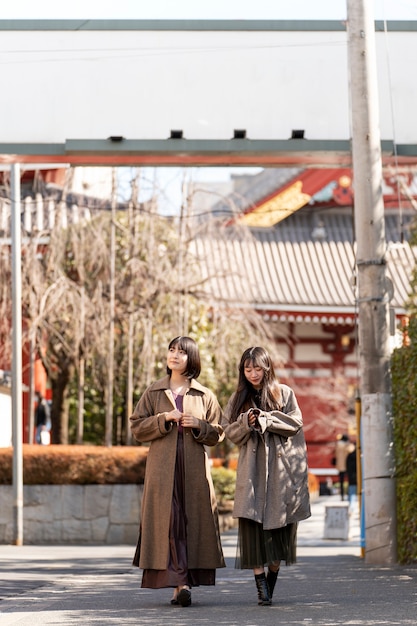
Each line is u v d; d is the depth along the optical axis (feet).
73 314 97.81
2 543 79.30
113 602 35.17
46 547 74.84
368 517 53.11
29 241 99.19
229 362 123.85
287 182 212.02
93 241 100.78
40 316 96.07
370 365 53.16
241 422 33.40
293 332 202.49
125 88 64.13
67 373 104.32
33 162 66.13
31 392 104.42
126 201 102.99
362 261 53.11
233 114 64.13
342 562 55.57
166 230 108.88
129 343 101.40
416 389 47.73
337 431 201.05
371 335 53.11
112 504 80.12
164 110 64.03
